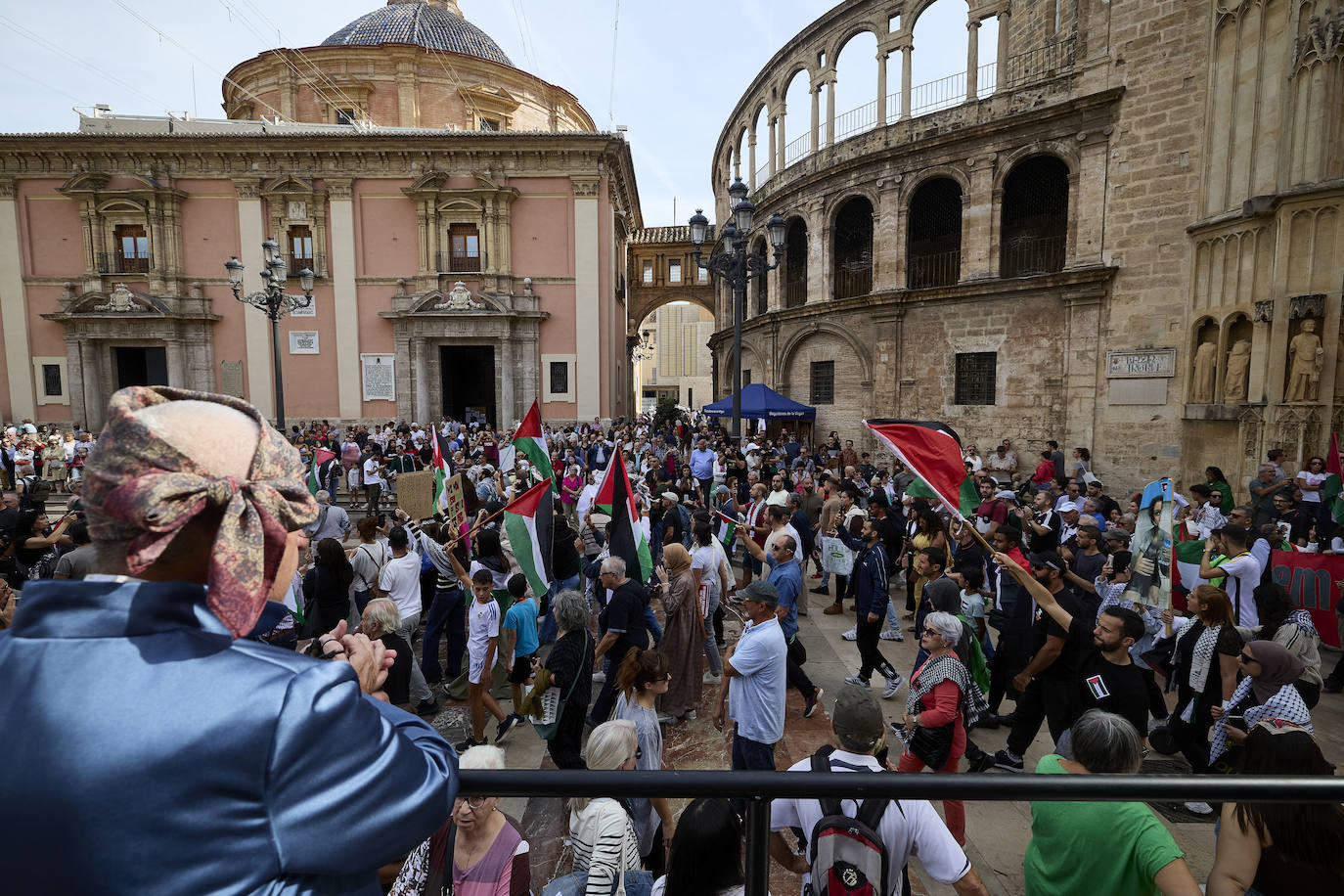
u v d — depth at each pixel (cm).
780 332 2759
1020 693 580
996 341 2039
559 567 814
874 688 735
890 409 2281
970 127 2038
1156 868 242
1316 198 1322
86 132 2748
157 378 2934
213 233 2773
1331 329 1305
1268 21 1450
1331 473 965
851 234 2531
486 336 2780
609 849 330
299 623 664
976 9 2053
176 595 93
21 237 2759
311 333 2789
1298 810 238
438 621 743
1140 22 1733
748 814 139
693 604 662
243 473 103
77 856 75
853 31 2389
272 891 82
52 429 2536
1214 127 1585
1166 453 1705
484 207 2753
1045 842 278
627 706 449
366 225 2786
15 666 88
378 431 2525
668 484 1216
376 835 90
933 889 426
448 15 3659
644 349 7456
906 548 979
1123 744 274
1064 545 840
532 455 765
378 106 3188
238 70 3272
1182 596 773
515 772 130
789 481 1521
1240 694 450
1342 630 720
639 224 4481
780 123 2811
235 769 79
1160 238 1706
